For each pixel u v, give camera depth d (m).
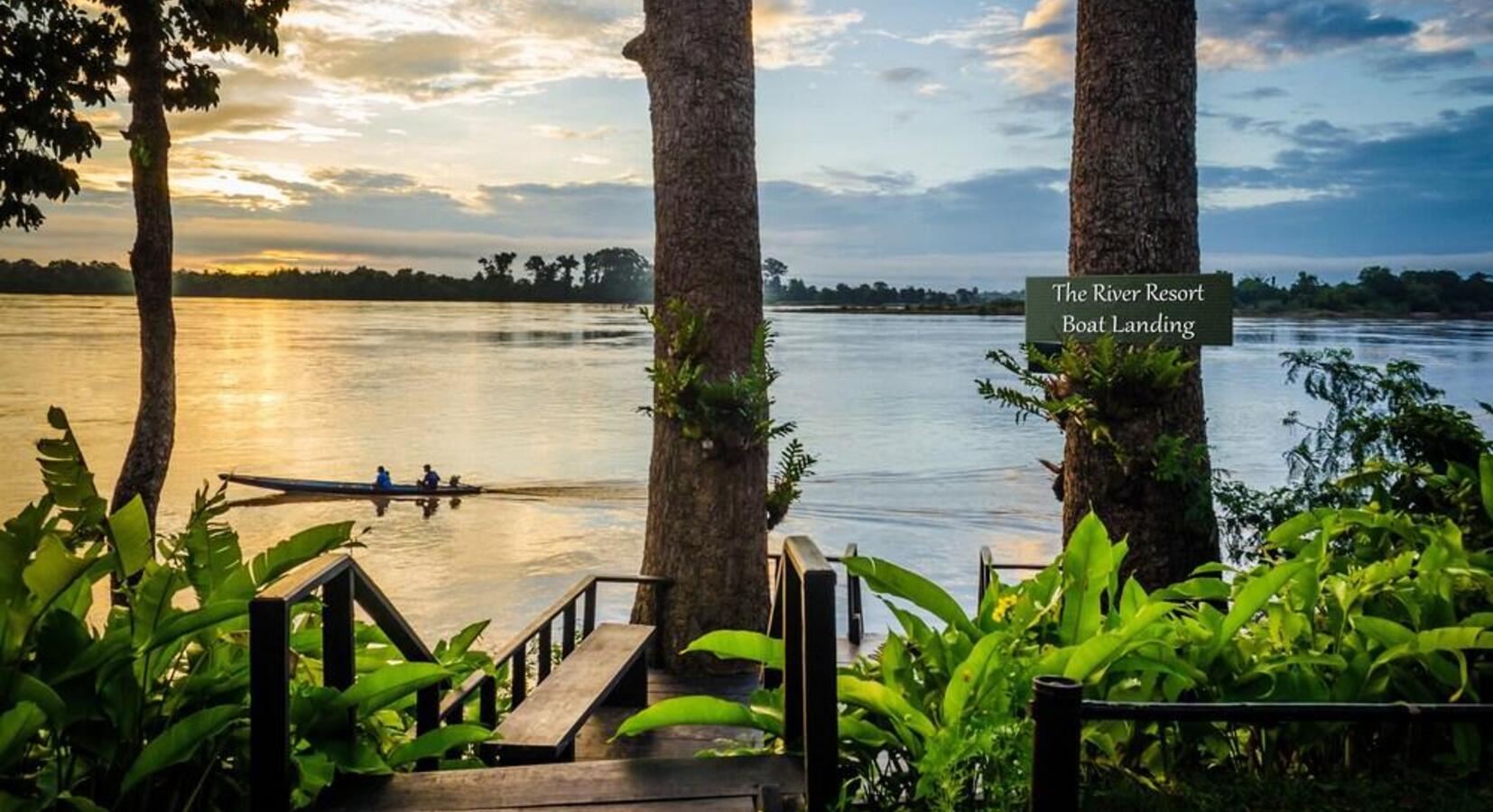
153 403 14.91
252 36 16.44
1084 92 8.12
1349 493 6.04
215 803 3.62
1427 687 3.80
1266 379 136.62
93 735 3.42
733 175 11.26
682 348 11.02
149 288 15.01
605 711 8.30
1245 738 3.77
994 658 3.31
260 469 58.69
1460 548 4.19
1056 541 40.56
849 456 65.62
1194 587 4.37
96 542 3.68
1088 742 3.58
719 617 11.12
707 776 3.69
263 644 3.19
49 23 14.85
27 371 126.25
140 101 14.95
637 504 48.06
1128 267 7.94
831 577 3.21
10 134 14.64
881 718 3.75
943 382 130.00
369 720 4.08
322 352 191.38
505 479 55.72
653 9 11.38
